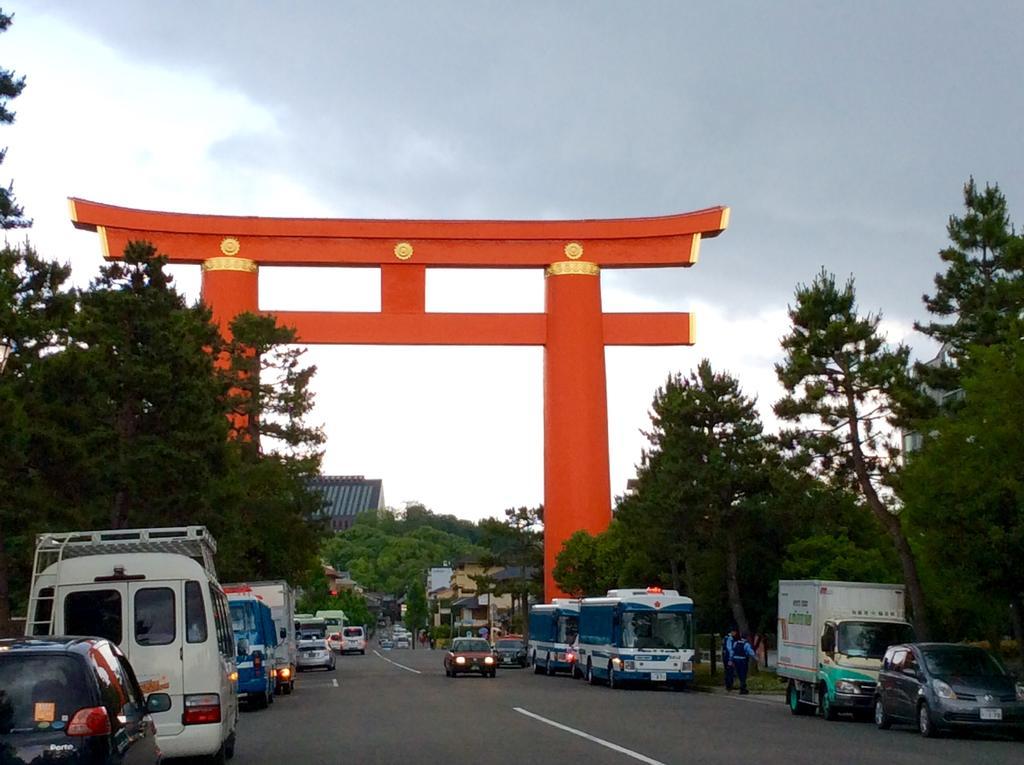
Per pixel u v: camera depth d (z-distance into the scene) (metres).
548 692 39.50
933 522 27.47
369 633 178.75
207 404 36.12
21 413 28.19
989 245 39.25
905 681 24.11
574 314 59.69
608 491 62.06
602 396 60.94
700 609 49.72
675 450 47.25
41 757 8.57
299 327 57.00
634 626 41.59
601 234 60.03
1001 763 17.77
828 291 36.34
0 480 29.05
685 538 48.34
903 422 35.72
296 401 54.66
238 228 57.56
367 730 24.20
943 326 39.62
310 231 57.88
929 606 39.06
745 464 46.94
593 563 59.41
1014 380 27.39
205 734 15.62
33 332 29.17
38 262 29.86
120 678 10.00
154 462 34.34
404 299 58.38
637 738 21.67
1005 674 23.59
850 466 36.78
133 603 15.91
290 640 42.97
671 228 59.88
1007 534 25.92
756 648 50.41
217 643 15.98
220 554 43.25
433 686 44.53
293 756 19.17
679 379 54.88
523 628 97.88
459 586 156.50
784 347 37.06
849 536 46.06
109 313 35.09
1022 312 36.31
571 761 17.64
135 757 9.53
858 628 27.73
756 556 48.78
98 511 34.91
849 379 36.16
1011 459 26.70
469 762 17.64
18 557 34.97
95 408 33.72
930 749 20.22
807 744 20.80
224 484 40.81
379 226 58.25
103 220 56.47
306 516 56.78
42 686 8.91
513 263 59.69
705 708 31.17
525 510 88.00
